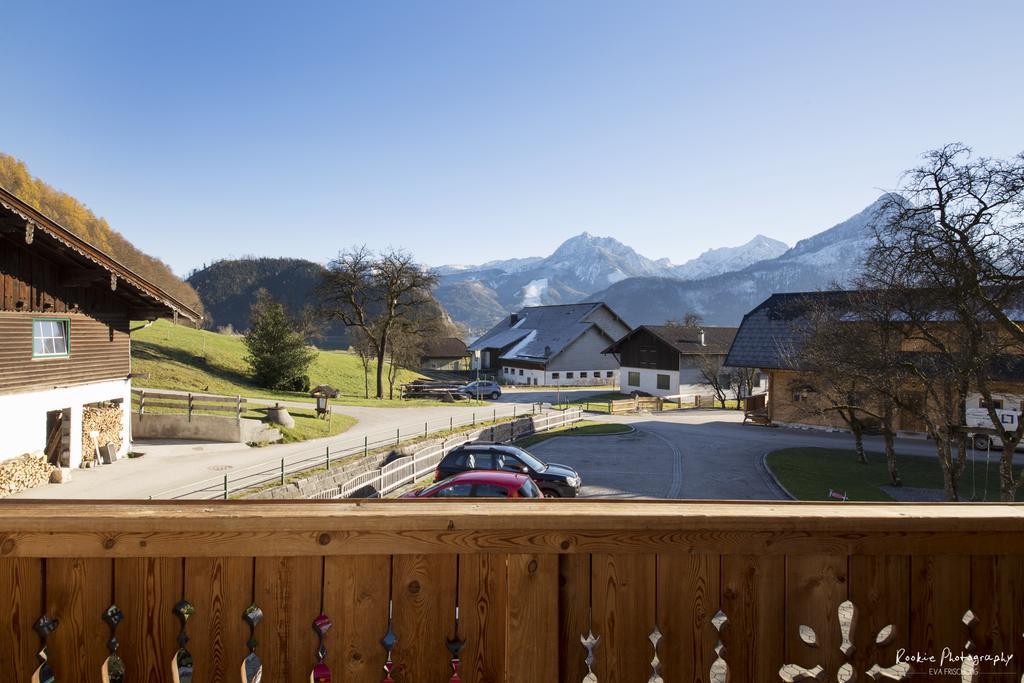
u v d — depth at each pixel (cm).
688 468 2806
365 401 4988
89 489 1891
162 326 5966
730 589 237
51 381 2020
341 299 5766
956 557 244
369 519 225
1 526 218
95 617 224
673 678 236
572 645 235
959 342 1934
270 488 1873
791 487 2447
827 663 239
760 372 6775
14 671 222
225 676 226
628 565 235
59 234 1817
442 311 12319
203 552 223
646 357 7056
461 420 3991
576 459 3009
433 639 231
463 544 229
